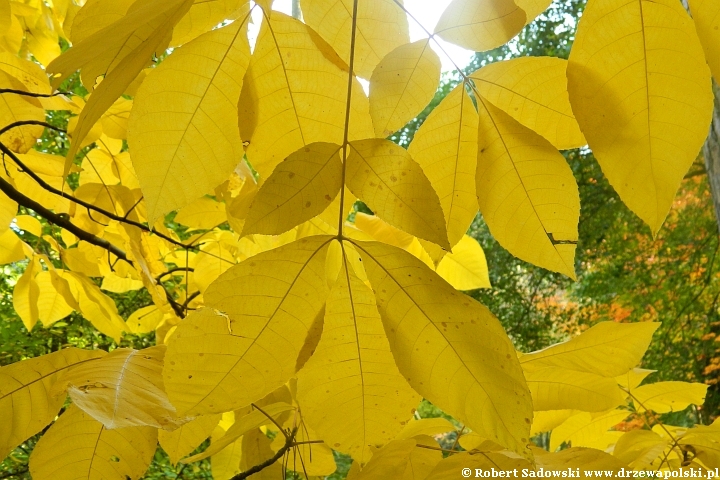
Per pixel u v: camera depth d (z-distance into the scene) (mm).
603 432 792
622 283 5645
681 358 5406
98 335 3723
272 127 500
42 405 476
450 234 544
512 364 399
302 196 418
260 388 405
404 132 4227
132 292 3650
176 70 459
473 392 403
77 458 473
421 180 427
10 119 983
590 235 5477
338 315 429
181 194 467
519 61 481
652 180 415
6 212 1081
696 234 5570
